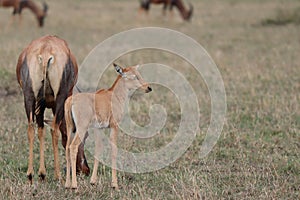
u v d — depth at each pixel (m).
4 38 41.00
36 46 14.86
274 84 26.91
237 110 22.25
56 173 15.30
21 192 14.31
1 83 25.50
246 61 33.16
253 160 17.12
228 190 14.64
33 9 49.25
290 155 17.50
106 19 52.31
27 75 14.69
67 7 61.56
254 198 14.09
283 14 50.94
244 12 58.72
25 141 18.61
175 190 14.23
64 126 15.57
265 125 20.42
